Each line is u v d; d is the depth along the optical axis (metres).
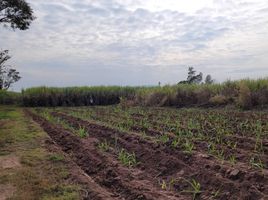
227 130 10.12
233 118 12.95
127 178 6.37
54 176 6.38
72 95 29.73
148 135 10.45
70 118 16.50
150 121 13.50
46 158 7.78
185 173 6.49
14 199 5.27
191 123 11.52
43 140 10.09
